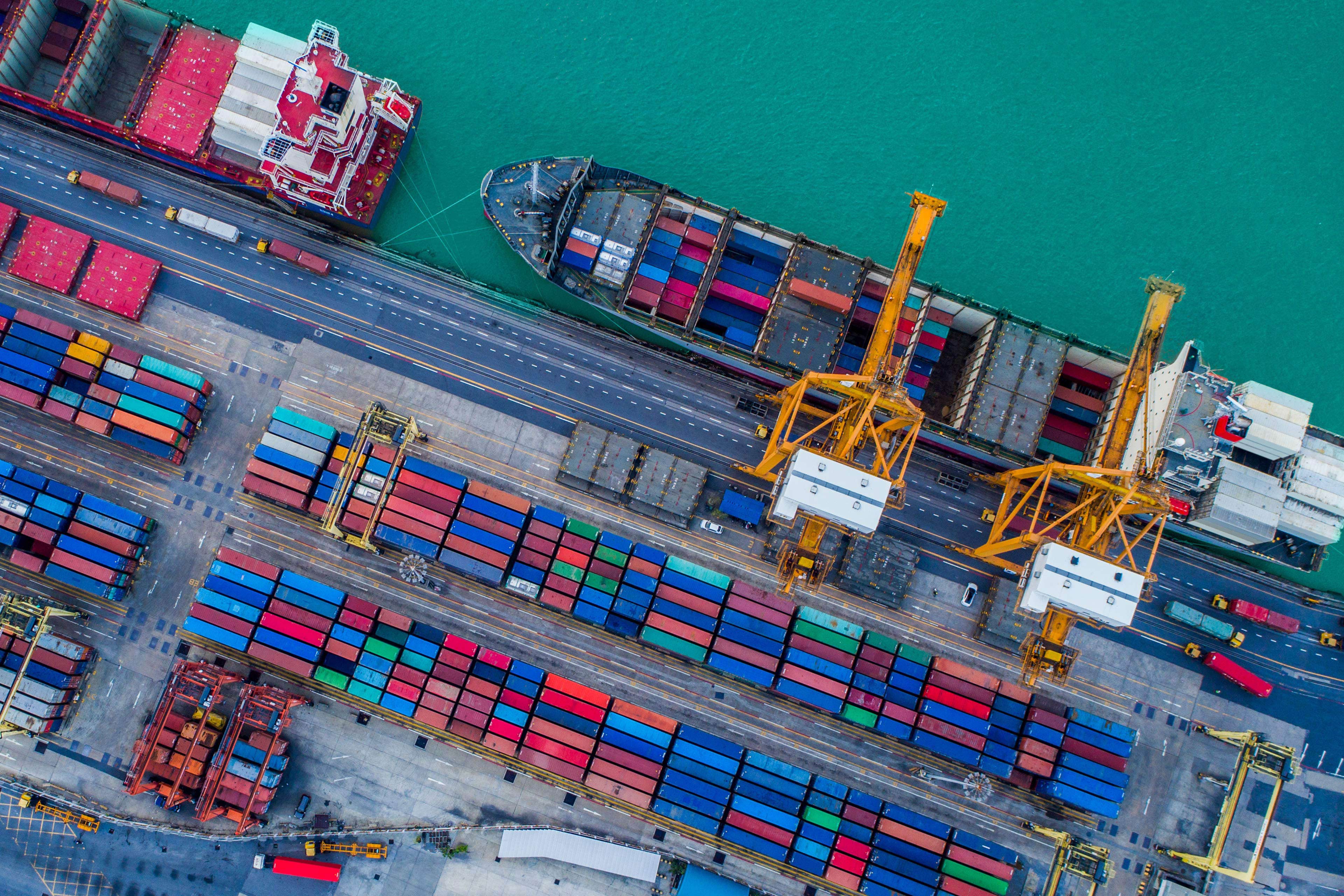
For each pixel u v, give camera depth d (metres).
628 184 128.62
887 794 124.00
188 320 129.75
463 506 123.12
